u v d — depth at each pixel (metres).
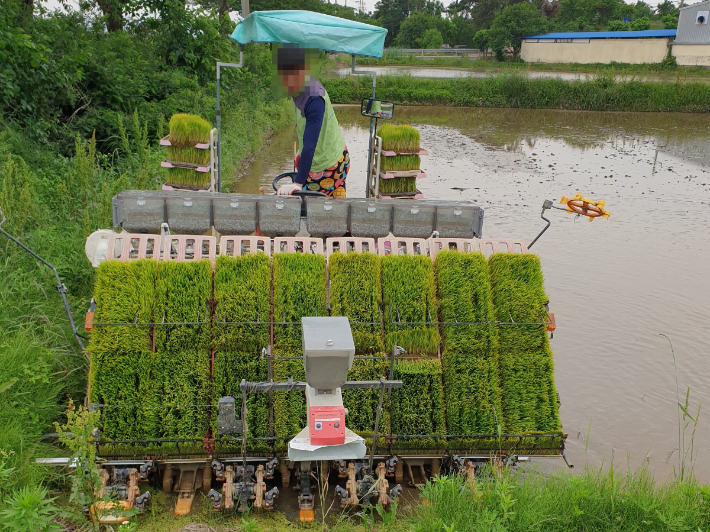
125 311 4.41
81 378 5.32
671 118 29.45
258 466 4.24
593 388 6.30
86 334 4.93
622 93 31.33
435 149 19.67
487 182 15.22
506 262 4.95
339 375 3.25
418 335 4.61
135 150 11.97
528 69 44.53
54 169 10.23
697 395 6.25
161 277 4.57
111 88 13.29
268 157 16.31
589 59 49.22
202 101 15.88
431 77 35.97
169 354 4.39
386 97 31.44
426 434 4.44
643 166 18.16
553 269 9.47
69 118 12.24
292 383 3.78
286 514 4.20
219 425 3.95
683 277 9.33
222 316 4.50
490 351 4.68
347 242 5.11
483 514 3.71
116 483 4.18
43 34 12.27
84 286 6.71
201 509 4.20
